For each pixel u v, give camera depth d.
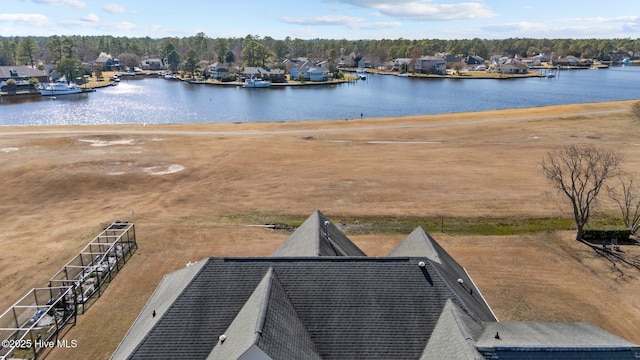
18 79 169.25
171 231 45.94
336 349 20.48
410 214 50.88
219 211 51.66
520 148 78.12
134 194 57.12
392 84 198.38
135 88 183.00
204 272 22.77
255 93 168.00
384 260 23.53
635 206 51.69
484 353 17.98
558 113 110.12
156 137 86.06
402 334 20.97
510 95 159.25
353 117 118.56
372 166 68.50
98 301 33.06
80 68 185.38
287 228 47.00
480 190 58.03
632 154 72.12
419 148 79.31
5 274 37.25
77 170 64.88
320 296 22.11
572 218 49.41
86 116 118.62
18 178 61.25
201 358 19.77
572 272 37.59
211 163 69.88
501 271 37.88
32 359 26.81
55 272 37.59
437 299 22.20
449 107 133.75
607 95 158.88
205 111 128.00
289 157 73.44
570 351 18.00
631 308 32.41
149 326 21.30
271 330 18.81
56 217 49.94
